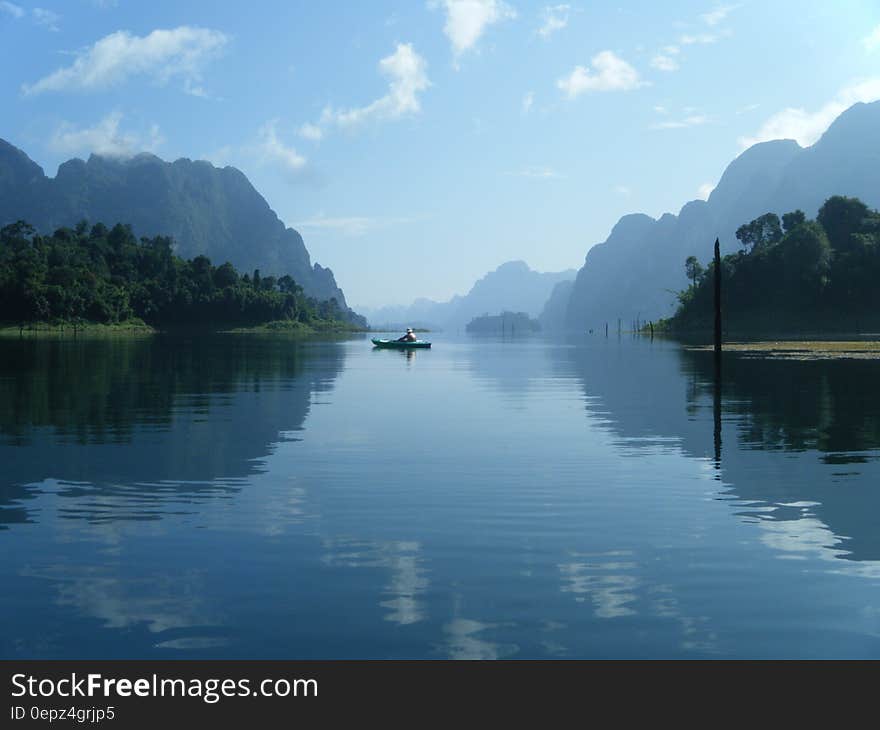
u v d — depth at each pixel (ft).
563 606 28.99
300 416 88.28
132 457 60.29
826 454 61.93
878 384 127.95
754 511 43.24
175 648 25.75
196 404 99.35
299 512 43.14
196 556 35.01
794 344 353.10
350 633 26.76
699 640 26.21
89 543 36.99
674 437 71.92
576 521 41.22
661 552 35.63
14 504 44.78
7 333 620.08
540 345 471.21
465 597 29.91
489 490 48.91
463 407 100.17
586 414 91.56
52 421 80.69
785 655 25.23
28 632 26.84
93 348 306.96
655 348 363.35
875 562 33.96
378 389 129.08
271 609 28.73
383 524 40.60
